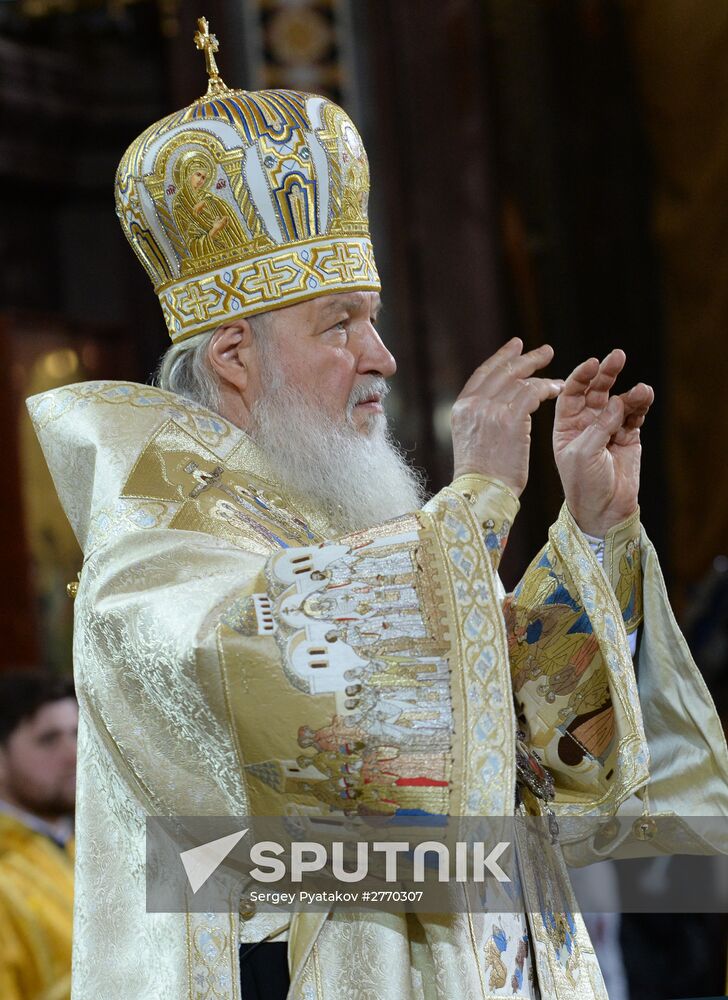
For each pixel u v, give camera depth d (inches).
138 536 205.2
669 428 1034.7
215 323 236.7
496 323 852.6
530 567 231.5
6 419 873.5
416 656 190.1
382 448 238.4
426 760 187.0
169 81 930.1
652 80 1021.2
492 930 207.8
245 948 205.0
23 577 861.2
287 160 237.5
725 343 1015.6
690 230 1023.0
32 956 395.9
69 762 426.6
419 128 849.5
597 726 223.0
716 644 536.4
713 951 447.8
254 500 219.6
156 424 220.7
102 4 928.3
